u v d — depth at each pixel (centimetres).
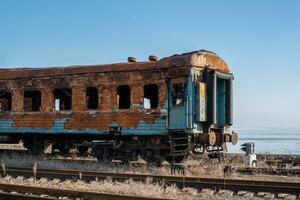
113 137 2020
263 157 2327
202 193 1265
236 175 1662
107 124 1962
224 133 1922
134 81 1911
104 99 1983
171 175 1612
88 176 1532
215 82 1836
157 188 1299
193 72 1795
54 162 2030
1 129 2289
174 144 1820
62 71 2112
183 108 1786
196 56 1816
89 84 2027
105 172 1625
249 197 1215
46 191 1193
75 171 1612
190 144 1786
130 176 1523
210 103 1839
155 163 1888
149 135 1880
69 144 2206
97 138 2117
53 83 2133
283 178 1611
